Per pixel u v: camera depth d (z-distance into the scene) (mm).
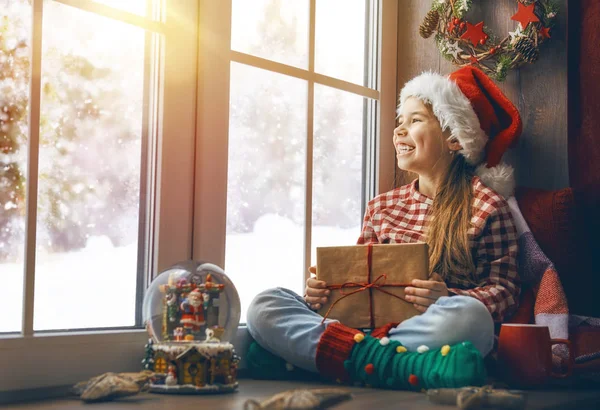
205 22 1685
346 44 2105
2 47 1325
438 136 1897
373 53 2207
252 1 1822
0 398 1231
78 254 1447
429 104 1906
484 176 1898
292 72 1908
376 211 1975
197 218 1662
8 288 1329
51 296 1397
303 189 1941
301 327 1542
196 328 1366
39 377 1329
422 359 1384
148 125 1594
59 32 1423
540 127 2045
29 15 1368
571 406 1362
